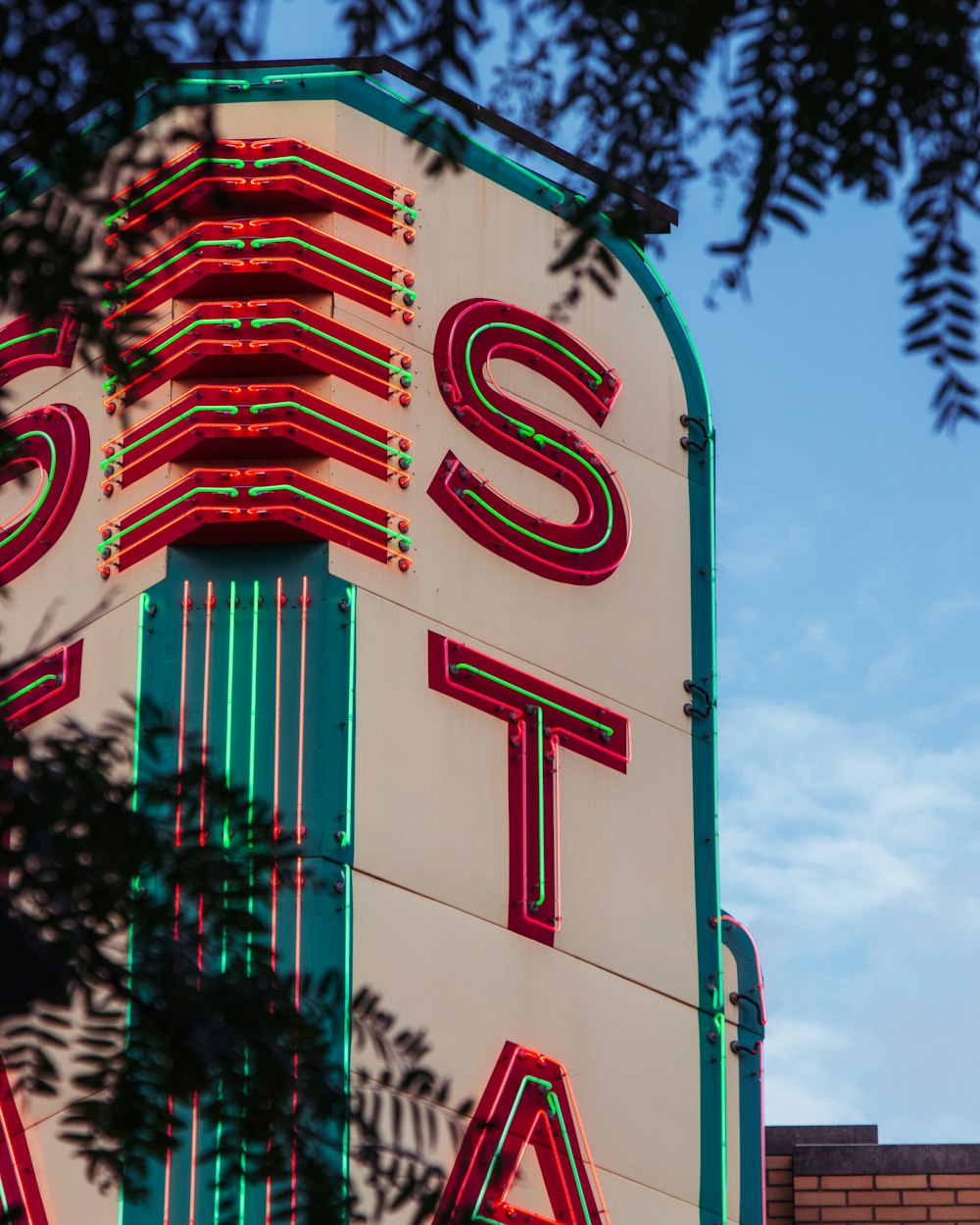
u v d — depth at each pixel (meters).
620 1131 24.50
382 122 28.05
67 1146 21.98
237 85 27.73
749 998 26.47
